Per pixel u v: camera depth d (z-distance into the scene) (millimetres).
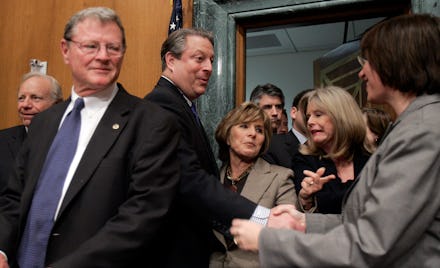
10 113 3168
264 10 2553
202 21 2639
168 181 1329
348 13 2492
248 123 1824
